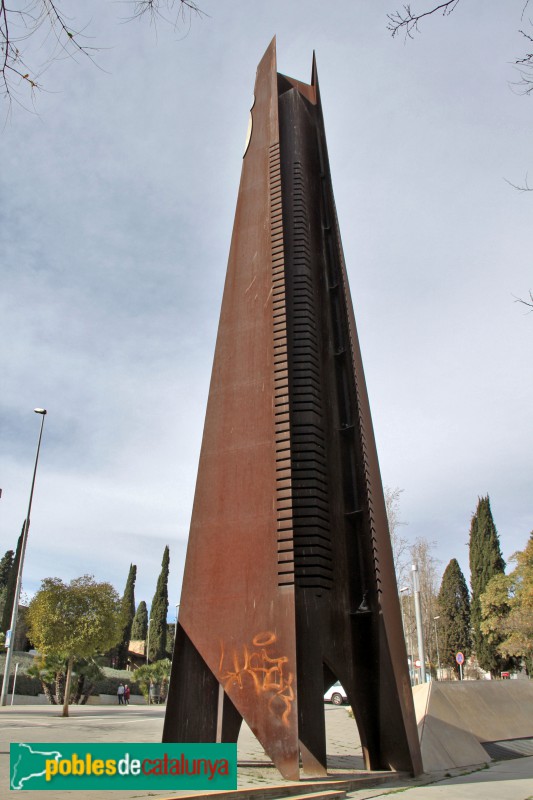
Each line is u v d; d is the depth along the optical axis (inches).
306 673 428.1
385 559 526.9
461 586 3011.8
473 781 455.5
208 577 450.6
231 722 468.1
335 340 570.9
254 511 455.8
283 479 457.1
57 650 1095.0
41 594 1141.1
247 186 606.9
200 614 442.3
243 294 548.4
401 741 459.8
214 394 514.6
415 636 2207.2
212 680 447.2
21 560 1320.1
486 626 2085.4
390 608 504.4
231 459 482.0
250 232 577.6
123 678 2003.0
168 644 3186.5
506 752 711.1
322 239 616.4
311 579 449.7
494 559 2450.8
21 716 930.1
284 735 388.8
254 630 421.7
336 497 500.7
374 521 509.0
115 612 1173.7
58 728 698.2
